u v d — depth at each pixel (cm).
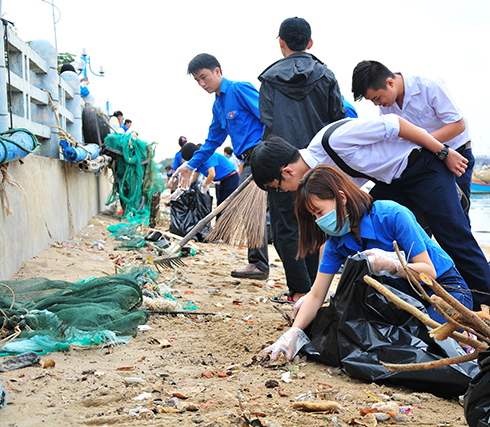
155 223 951
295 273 430
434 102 356
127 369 269
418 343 257
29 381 246
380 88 349
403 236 283
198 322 371
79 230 808
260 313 403
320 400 235
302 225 297
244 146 511
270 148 318
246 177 517
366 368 258
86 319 324
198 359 291
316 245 300
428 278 169
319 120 408
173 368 274
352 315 273
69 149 672
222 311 405
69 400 227
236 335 330
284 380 261
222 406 226
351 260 272
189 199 829
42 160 574
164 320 371
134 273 452
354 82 356
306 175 284
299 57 421
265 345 311
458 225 325
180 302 432
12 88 537
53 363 269
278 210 415
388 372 253
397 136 318
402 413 224
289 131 403
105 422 208
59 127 677
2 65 473
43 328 316
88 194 938
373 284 180
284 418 217
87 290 371
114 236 796
